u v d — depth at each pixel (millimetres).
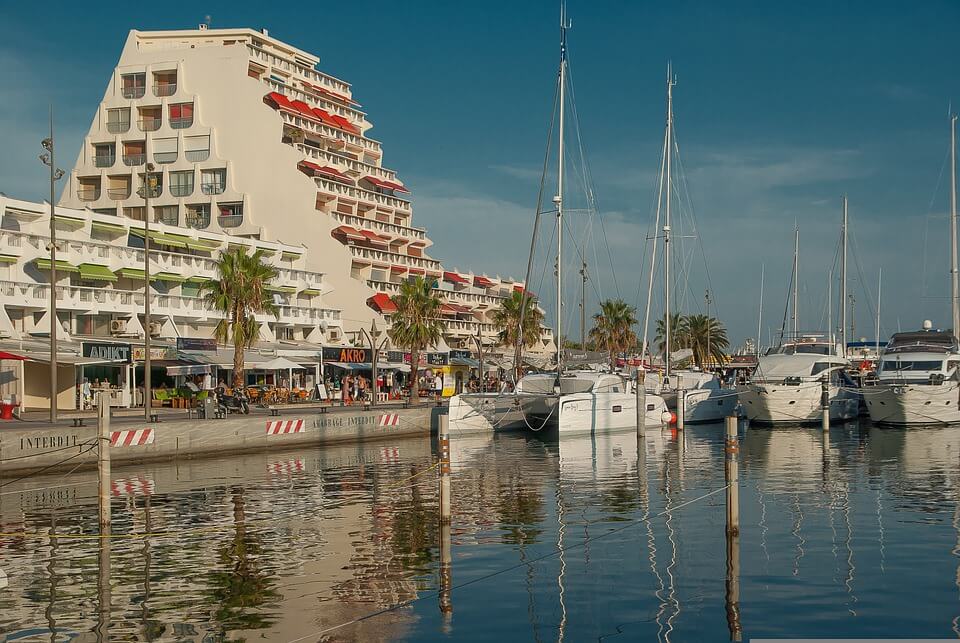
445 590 15695
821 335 61750
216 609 14703
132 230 63656
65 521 22547
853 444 41812
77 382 50969
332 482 29703
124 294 57625
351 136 103875
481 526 21391
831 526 20781
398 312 65562
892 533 19859
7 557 18484
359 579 16484
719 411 58562
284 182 88438
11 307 50875
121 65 90562
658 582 16031
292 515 23156
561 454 38844
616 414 48156
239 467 34438
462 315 101438
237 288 52938
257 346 63125
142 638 13328
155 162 88250
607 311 109625
